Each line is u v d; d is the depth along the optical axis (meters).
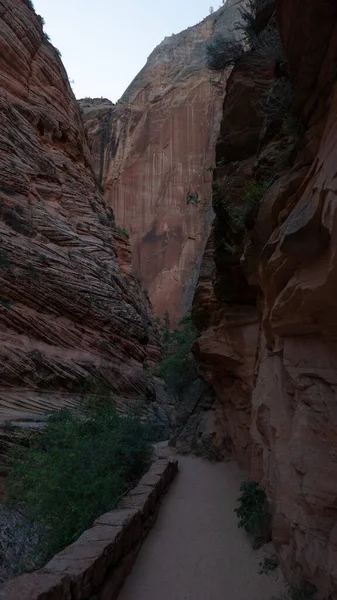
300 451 4.45
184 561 6.09
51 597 3.58
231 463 12.50
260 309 7.78
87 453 8.54
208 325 12.34
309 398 4.50
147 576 5.66
